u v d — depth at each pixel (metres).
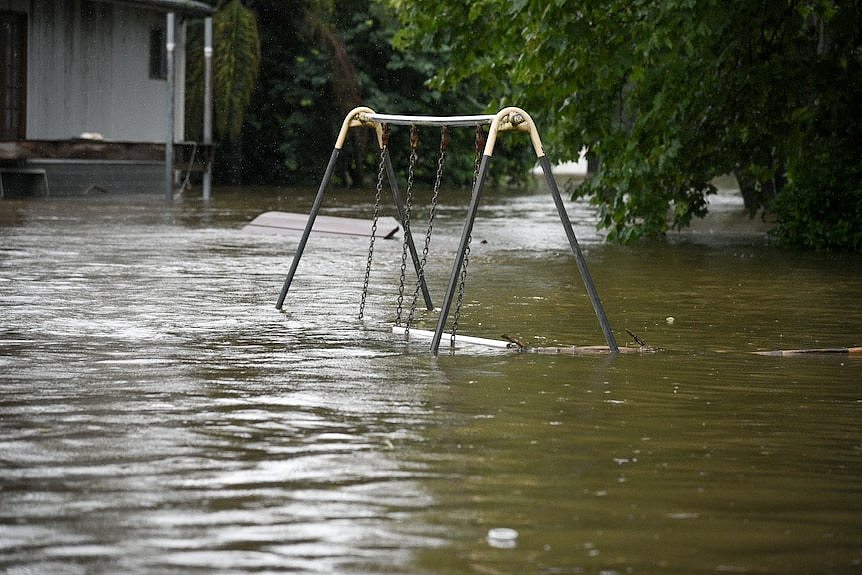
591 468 14.28
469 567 10.80
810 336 26.02
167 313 27.64
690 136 48.62
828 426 16.84
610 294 33.75
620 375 20.75
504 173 130.88
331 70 115.44
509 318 28.27
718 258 46.56
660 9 43.06
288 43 116.75
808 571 10.86
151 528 11.74
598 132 50.56
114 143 78.44
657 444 15.58
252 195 91.88
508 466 14.28
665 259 46.00
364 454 14.74
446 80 56.59
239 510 12.34
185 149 82.94
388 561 10.91
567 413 17.42
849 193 51.00
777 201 53.03
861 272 41.16
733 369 21.59
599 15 45.09
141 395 18.12
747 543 11.58
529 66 45.72
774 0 47.94
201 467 13.99
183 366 20.75
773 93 50.06
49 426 15.94
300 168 118.06
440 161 25.56
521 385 19.61
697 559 11.11
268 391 18.66
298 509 12.41
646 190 50.09
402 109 122.75
